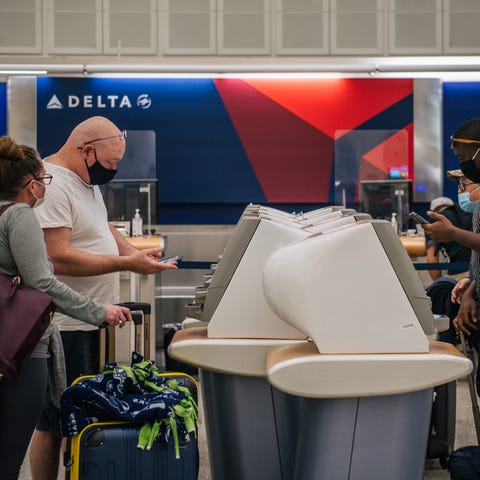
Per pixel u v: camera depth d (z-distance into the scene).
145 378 3.20
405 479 2.76
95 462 2.90
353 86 10.36
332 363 2.63
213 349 3.03
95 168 3.78
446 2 10.40
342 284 2.70
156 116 10.32
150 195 8.47
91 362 3.77
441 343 2.89
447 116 10.63
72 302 3.00
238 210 10.59
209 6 10.36
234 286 3.10
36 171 3.01
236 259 3.10
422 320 2.73
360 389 2.64
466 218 6.81
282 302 2.72
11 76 10.19
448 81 10.59
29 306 2.82
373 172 10.11
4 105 10.45
